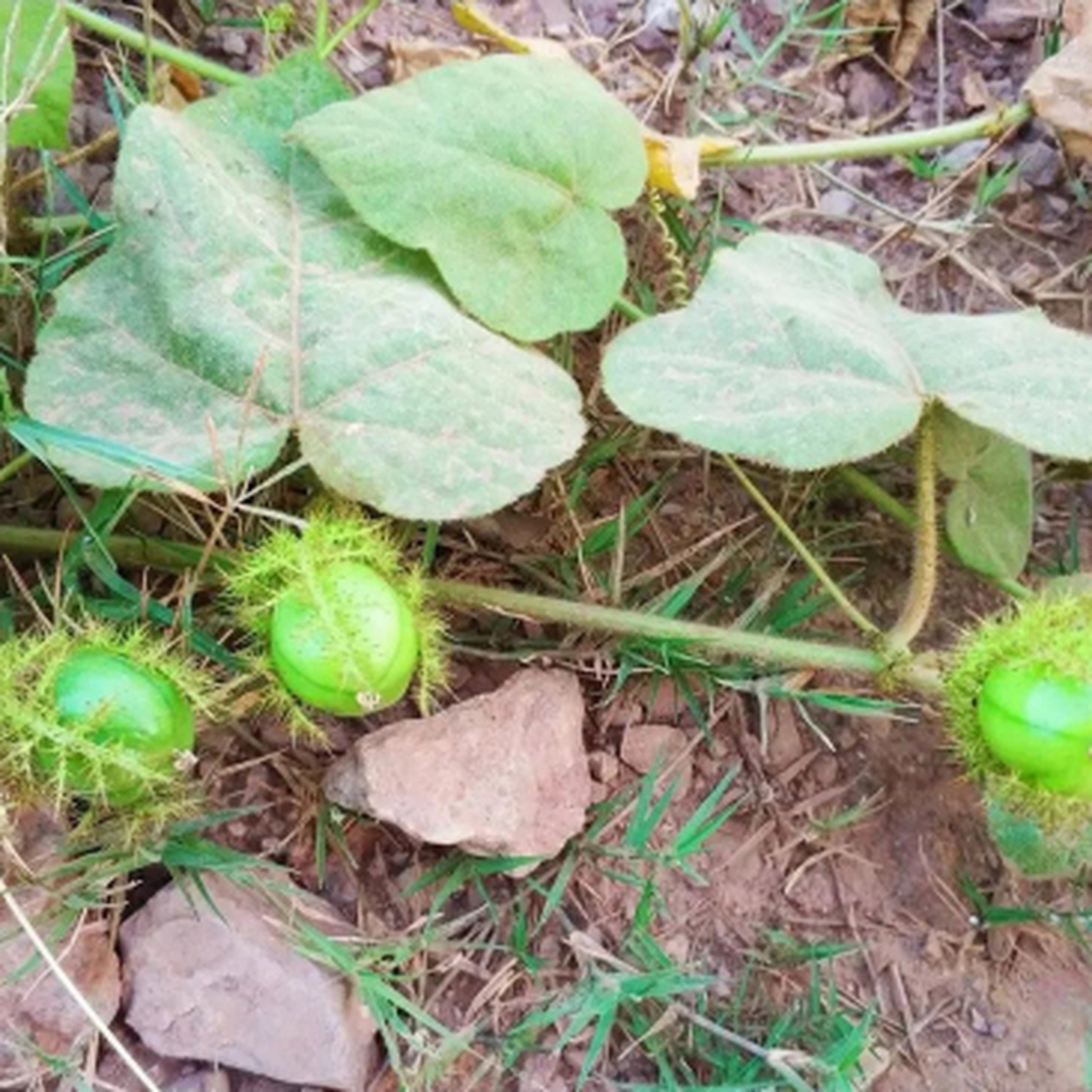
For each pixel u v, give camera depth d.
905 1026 0.21
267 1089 0.18
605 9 0.25
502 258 0.20
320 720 0.20
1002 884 0.22
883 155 0.24
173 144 0.18
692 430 0.19
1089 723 0.16
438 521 0.20
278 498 0.20
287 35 0.24
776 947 0.21
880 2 0.26
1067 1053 0.21
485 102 0.20
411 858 0.20
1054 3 0.27
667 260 0.23
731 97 0.25
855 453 0.19
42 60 0.20
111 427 0.17
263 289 0.18
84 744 0.15
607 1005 0.19
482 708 0.20
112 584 0.19
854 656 0.20
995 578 0.22
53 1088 0.18
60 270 0.20
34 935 0.16
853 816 0.21
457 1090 0.19
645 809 0.20
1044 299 0.25
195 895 0.18
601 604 0.21
